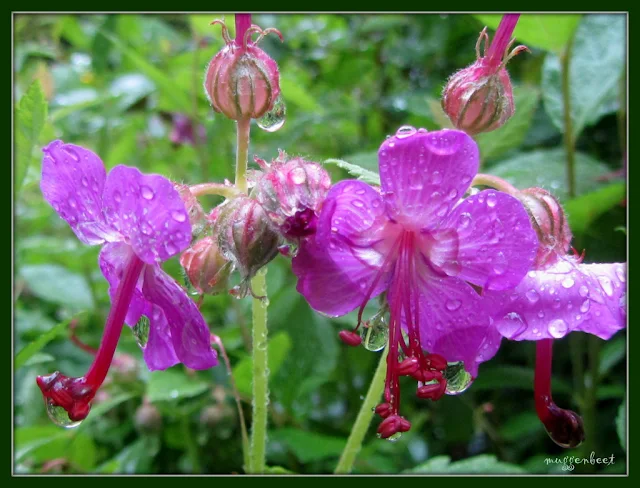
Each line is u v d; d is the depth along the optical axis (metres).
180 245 0.06
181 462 0.13
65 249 0.15
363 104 0.18
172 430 0.13
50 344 0.14
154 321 0.07
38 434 0.11
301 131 0.16
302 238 0.07
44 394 0.07
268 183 0.07
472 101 0.08
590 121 0.12
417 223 0.07
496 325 0.07
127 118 0.19
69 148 0.07
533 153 0.12
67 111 0.14
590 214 0.10
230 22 0.14
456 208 0.07
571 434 0.07
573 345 0.11
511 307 0.07
